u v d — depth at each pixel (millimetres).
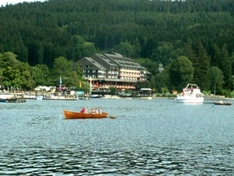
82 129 137000
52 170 76938
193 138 118438
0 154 90000
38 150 95250
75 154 91250
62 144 104062
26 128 137750
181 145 105125
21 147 98812
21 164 81125
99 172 75875
